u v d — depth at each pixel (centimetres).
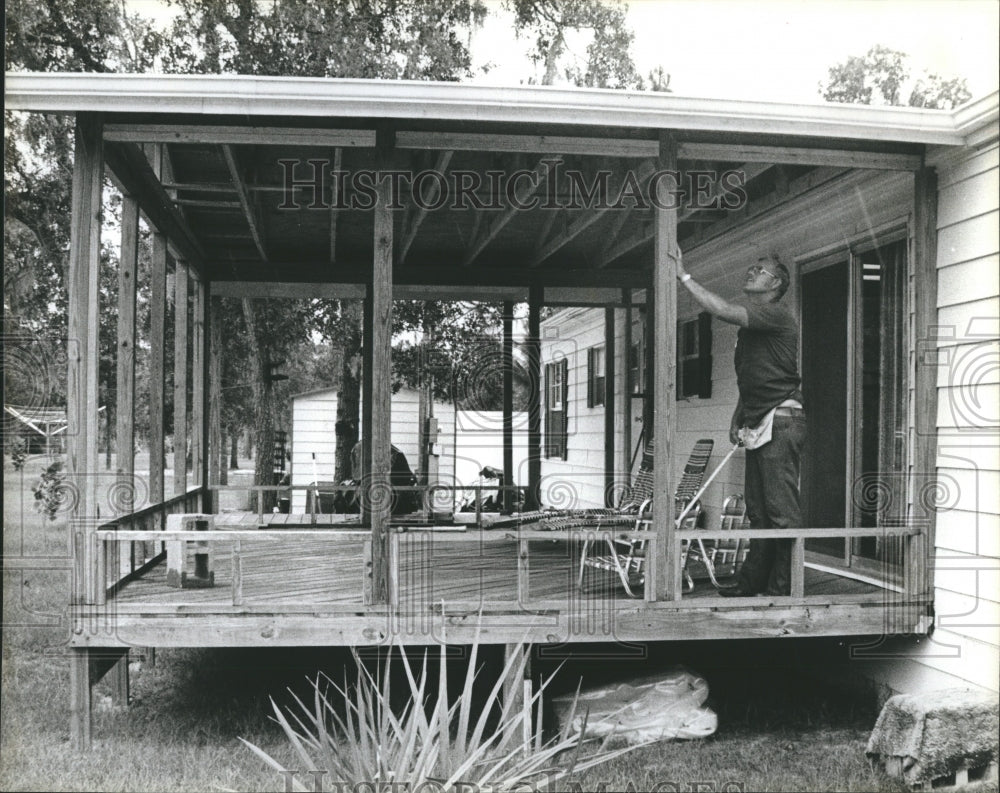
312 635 501
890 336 614
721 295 842
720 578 628
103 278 1519
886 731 501
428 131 515
